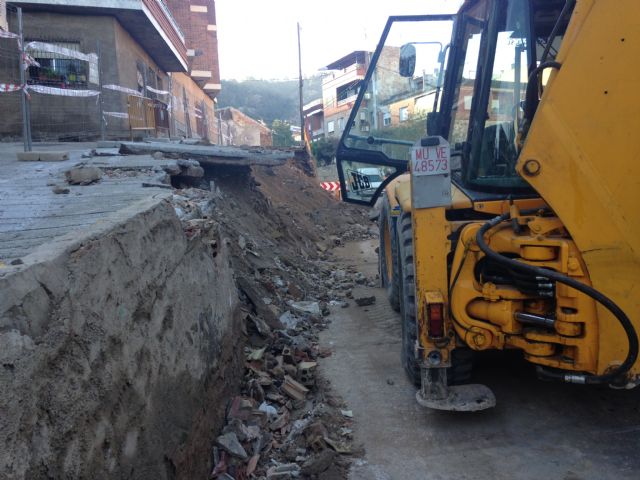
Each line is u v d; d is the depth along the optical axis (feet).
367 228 52.80
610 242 10.03
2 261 8.13
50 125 45.88
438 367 12.62
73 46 47.57
